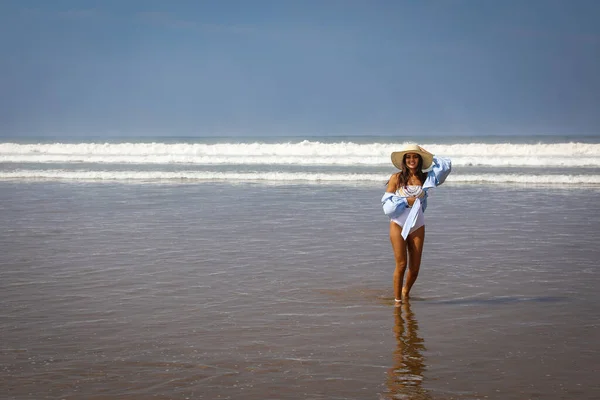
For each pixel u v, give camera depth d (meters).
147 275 7.84
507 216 13.05
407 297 6.76
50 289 7.10
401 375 4.50
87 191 18.31
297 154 34.38
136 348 5.09
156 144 37.34
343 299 6.68
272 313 6.12
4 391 4.23
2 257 9.04
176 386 4.31
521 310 6.20
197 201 15.91
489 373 4.54
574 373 4.52
